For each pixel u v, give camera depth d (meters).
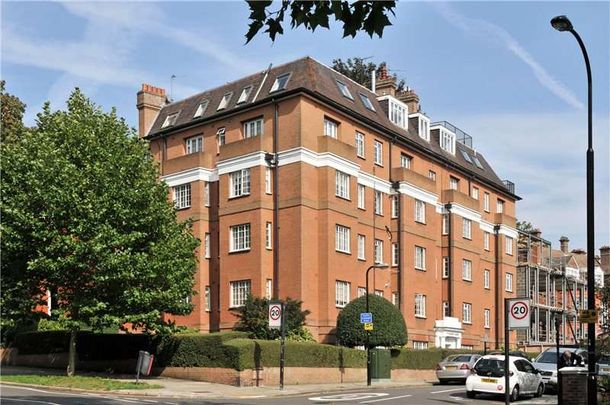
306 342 31.97
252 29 6.64
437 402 23.09
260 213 36.88
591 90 16.86
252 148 37.78
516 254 59.94
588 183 16.59
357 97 43.38
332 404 21.70
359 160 41.38
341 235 38.50
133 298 28.33
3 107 45.12
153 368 31.88
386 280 42.16
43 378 27.59
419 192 45.12
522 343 57.88
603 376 20.42
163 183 31.33
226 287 37.91
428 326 44.62
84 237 27.83
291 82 39.31
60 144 29.48
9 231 27.98
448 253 49.22
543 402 24.50
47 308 40.31
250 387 27.91
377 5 6.42
